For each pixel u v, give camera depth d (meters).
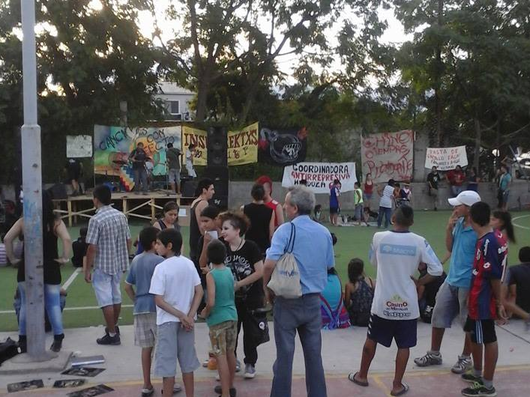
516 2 28.02
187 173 23.92
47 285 6.86
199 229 7.65
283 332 5.26
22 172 6.46
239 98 29.05
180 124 24.77
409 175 26.67
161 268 5.39
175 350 5.40
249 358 6.24
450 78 28.44
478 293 5.71
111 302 7.34
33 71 6.36
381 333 5.89
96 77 23.06
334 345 7.40
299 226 5.31
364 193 24.64
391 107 27.59
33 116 6.39
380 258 5.80
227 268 5.66
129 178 22.80
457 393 5.91
